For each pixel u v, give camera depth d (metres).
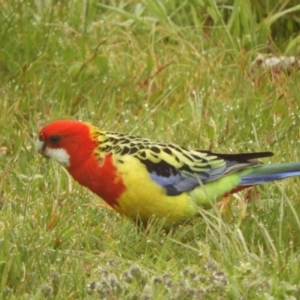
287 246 9.57
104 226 10.10
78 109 13.16
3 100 12.91
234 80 13.34
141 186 9.51
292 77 13.33
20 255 9.21
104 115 12.90
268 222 9.94
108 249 9.52
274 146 11.70
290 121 12.22
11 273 8.96
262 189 10.70
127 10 15.43
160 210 9.63
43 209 10.23
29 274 8.92
